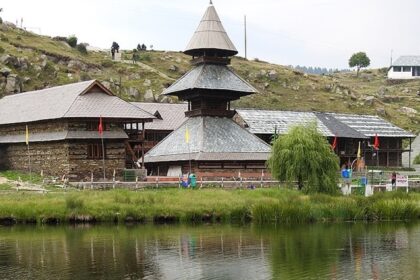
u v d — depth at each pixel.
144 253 45.00
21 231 54.66
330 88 181.75
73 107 83.00
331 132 110.81
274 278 37.56
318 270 39.50
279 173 71.56
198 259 42.91
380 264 41.06
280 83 179.88
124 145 85.88
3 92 121.88
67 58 150.38
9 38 152.25
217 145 86.31
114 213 59.38
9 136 93.94
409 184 82.31
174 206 60.47
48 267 40.91
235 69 179.88
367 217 61.66
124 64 163.88
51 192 67.50
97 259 43.16
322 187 69.44
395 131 124.06
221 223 59.19
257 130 105.56
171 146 89.62
